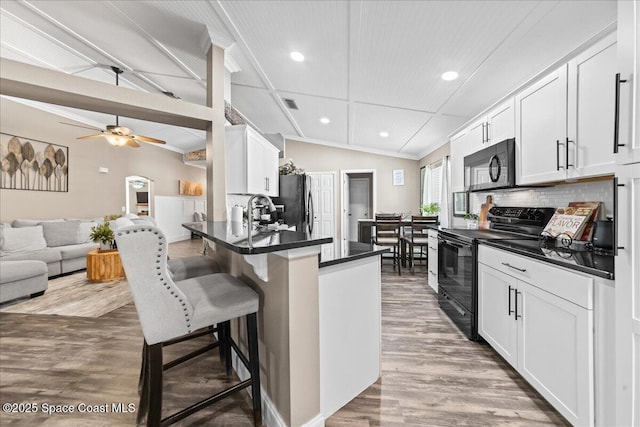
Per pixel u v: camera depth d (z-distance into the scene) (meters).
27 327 2.63
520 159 2.25
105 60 3.48
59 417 1.51
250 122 5.49
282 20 2.22
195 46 2.98
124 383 1.80
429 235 3.77
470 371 1.92
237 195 3.57
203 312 1.27
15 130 4.42
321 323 1.46
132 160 6.90
